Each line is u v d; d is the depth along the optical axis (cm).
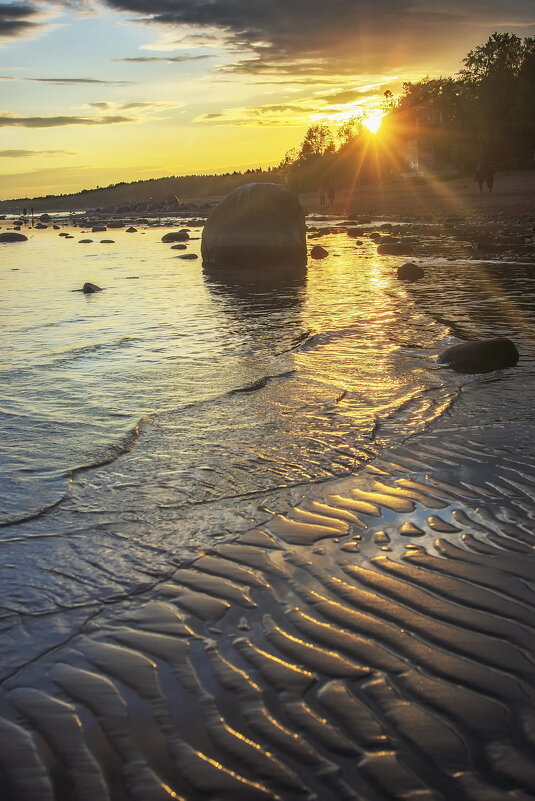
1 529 392
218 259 1964
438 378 695
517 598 306
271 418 581
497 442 511
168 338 916
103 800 206
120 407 616
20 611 312
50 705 248
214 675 261
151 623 299
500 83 6531
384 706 239
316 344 855
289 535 376
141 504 423
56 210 15800
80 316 1113
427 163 8488
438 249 2191
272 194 1934
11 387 682
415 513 399
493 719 232
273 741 225
